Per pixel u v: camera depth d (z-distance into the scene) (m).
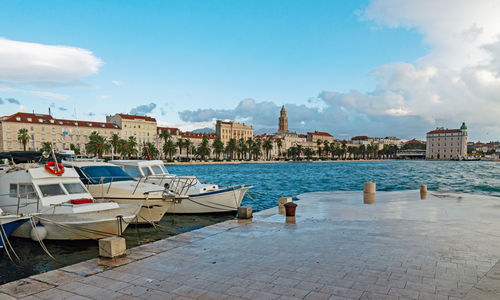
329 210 15.92
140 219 16.28
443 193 23.09
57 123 108.00
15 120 99.50
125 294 6.12
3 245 11.47
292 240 9.92
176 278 6.88
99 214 12.35
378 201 19.16
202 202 19.17
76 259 11.09
